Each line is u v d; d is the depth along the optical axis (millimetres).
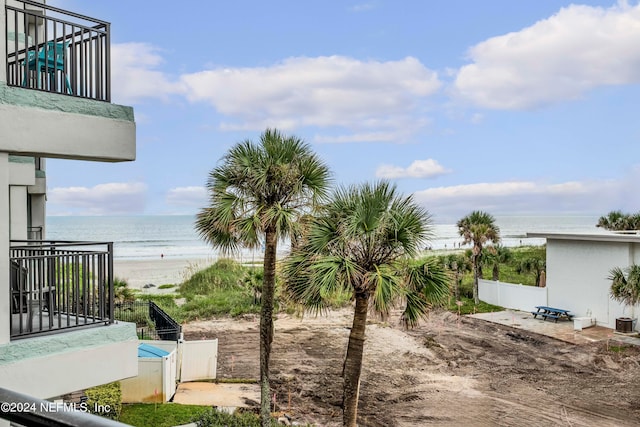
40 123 6438
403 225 11945
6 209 6195
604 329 26312
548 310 28812
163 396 15594
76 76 7016
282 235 14547
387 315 11859
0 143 6102
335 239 12133
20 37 11094
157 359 15656
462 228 33812
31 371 6180
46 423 1497
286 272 12969
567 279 28969
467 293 35438
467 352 23078
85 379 6621
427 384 18922
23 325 7145
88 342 6695
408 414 16016
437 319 29797
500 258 35469
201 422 13070
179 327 19406
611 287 24094
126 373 6996
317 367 20906
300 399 17281
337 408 16516
